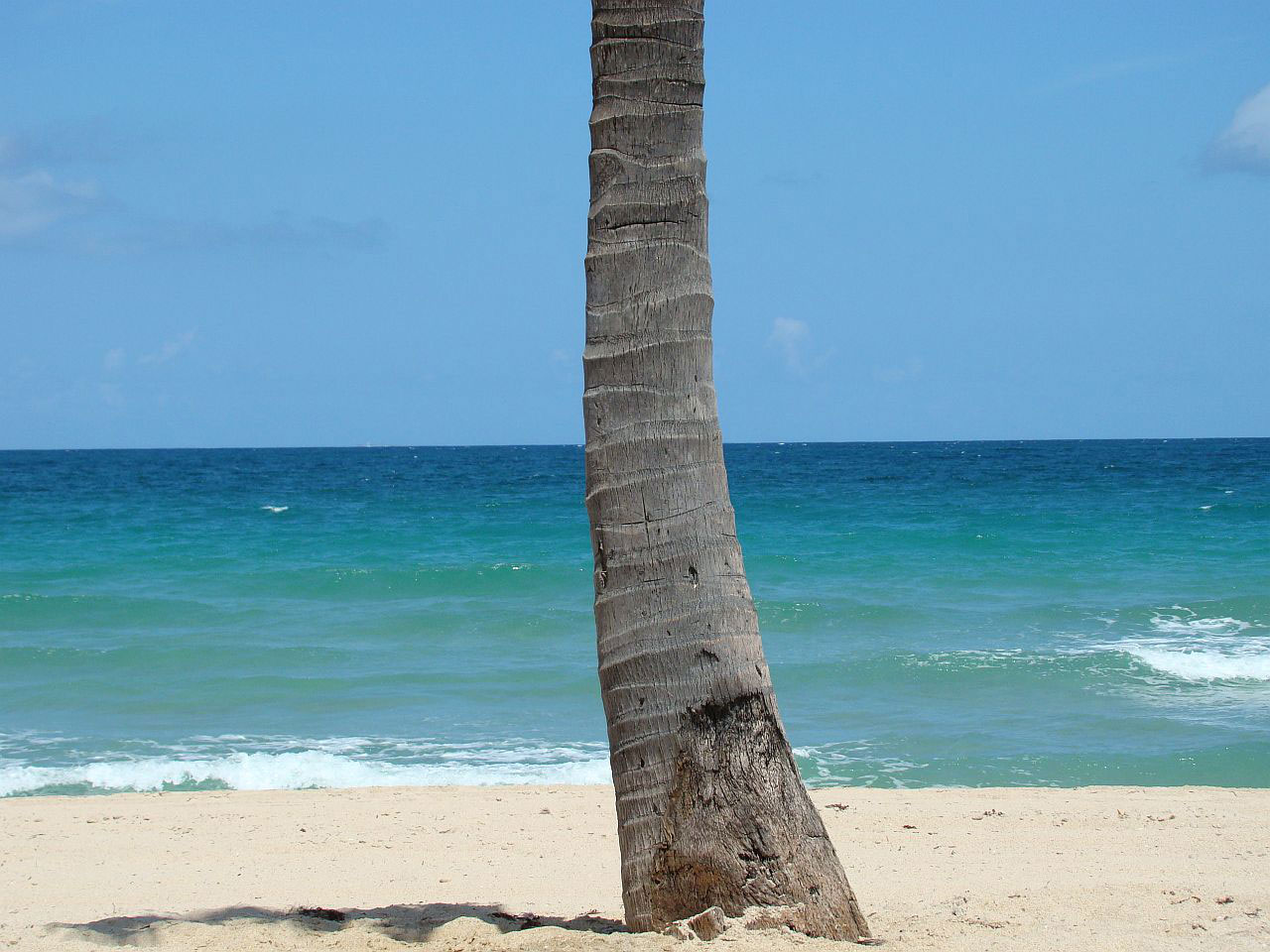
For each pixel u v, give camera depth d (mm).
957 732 12062
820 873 4090
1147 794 9289
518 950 4121
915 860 7004
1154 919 4848
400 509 41688
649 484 4051
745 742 4055
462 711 13273
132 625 19047
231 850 7656
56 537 31719
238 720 12914
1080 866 6672
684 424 4062
